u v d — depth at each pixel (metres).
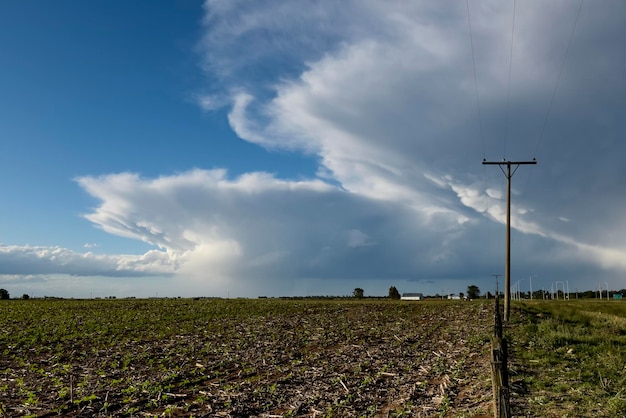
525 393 14.69
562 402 13.45
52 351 28.55
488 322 38.03
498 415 9.45
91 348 29.94
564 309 51.75
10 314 52.06
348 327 40.19
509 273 40.66
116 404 16.39
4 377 21.25
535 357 20.62
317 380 19.09
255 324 43.59
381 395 16.31
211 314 54.09
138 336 35.75
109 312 55.75
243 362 24.08
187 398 17.33
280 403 15.99
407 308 60.62
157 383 19.23
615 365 18.23
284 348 28.91
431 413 13.57
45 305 67.31
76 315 51.56
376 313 54.78
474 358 21.83
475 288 136.38
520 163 41.81
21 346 30.62
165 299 92.06
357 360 23.44
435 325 39.34
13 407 15.88
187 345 30.61
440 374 18.75
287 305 68.44
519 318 40.22
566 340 25.48
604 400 13.45
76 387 18.83
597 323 36.12
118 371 22.36
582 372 17.42
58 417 14.89
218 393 17.64
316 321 45.94
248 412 15.07
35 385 19.41
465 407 13.62
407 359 23.25
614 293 150.62
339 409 14.78
